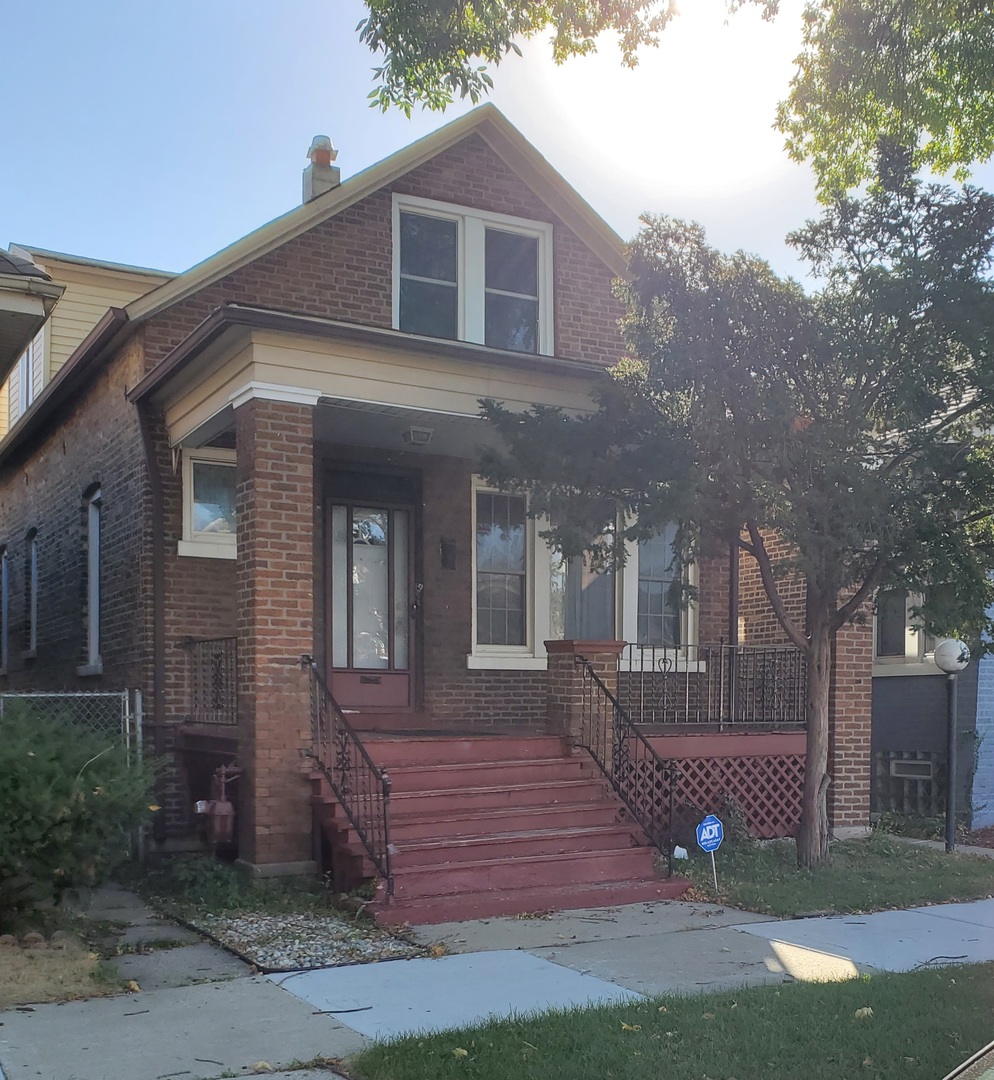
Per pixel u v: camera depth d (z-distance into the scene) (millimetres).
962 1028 5219
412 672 12039
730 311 8656
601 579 13180
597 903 8289
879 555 9086
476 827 8797
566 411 10555
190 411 10453
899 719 14109
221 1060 4859
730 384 8773
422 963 6559
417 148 12070
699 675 12766
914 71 10695
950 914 8203
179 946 7047
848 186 11484
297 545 9070
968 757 13102
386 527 12180
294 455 9133
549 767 9805
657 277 8898
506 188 12766
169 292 11031
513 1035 5066
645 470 9016
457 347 9750
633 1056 4801
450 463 12422
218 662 10469
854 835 11781
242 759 8930
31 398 16844
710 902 8477
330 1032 5254
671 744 10844
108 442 12305
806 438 8586
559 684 10336
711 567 13633
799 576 10617
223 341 9328
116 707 11422
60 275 15742
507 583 12781
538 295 12883
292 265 11586
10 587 17234
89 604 13117
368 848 7887
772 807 11477
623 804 9641
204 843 10453
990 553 8977
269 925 7504
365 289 11875
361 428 10945
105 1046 5039
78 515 13367
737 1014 5398
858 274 9117
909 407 8477
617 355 13141
